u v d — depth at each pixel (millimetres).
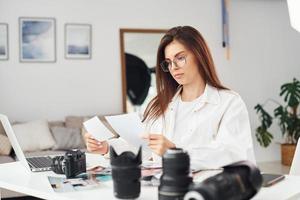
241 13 5852
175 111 1808
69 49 5207
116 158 1282
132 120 1626
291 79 6102
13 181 1622
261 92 5969
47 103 5152
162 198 1164
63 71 5199
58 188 1454
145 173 1540
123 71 5367
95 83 5312
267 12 5957
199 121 1725
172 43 1704
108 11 5332
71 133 4758
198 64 1734
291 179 1568
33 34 5074
